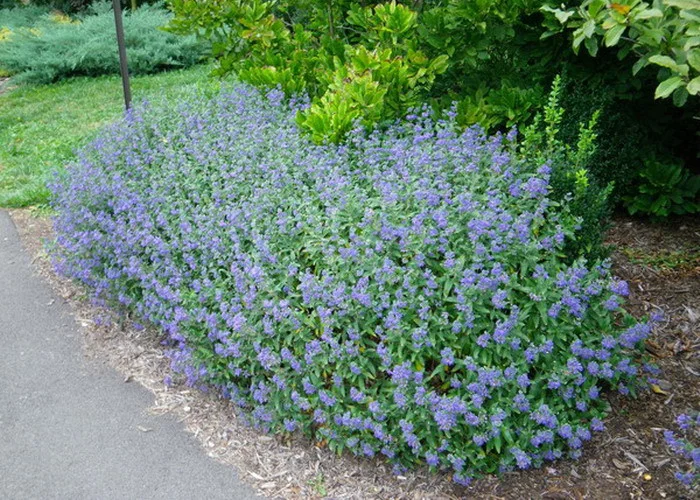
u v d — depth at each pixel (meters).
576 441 3.09
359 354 3.36
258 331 3.50
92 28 12.65
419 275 3.44
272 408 3.47
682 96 3.49
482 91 5.25
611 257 4.70
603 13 3.63
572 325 3.37
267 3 6.48
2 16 16.64
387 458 3.31
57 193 5.54
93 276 4.68
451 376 3.31
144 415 3.76
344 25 6.83
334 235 3.76
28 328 4.67
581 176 3.80
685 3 2.96
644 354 3.78
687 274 4.45
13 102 10.78
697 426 3.31
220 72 6.71
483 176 4.10
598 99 4.88
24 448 3.53
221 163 4.78
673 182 4.90
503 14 4.98
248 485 3.25
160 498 3.19
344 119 4.67
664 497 3.00
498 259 3.53
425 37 5.31
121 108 9.88
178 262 4.27
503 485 3.13
